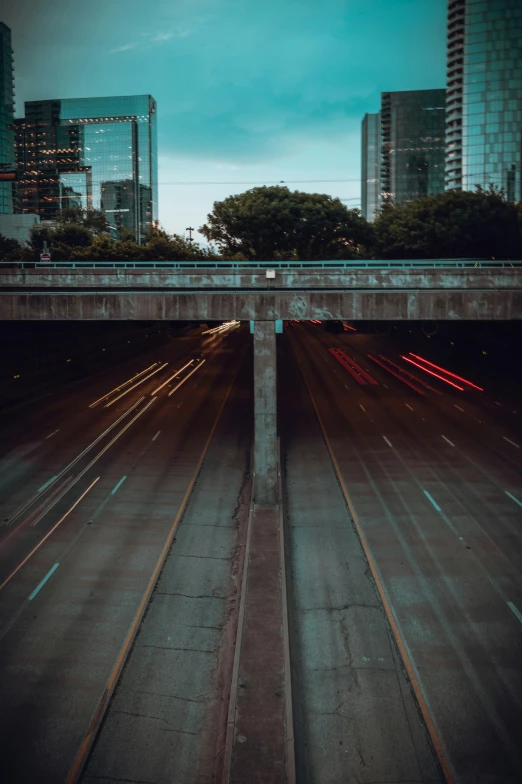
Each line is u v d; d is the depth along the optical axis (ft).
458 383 205.57
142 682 56.80
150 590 72.54
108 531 88.69
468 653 60.34
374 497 101.50
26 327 192.24
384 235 244.63
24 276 125.08
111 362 266.57
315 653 60.90
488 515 92.68
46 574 75.77
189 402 177.68
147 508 97.35
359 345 313.12
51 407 171.12
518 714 52.34
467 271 125.18
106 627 64.90
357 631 64.34
